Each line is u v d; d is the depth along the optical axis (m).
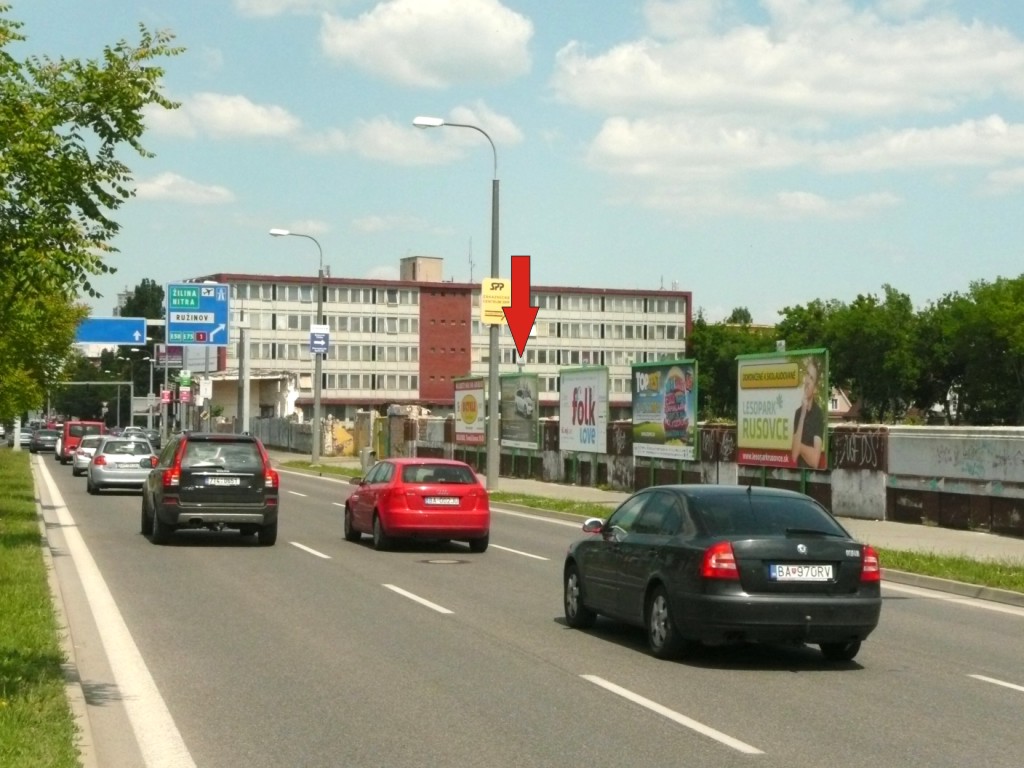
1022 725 9.41
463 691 10.39
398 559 21.58
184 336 61.97
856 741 8.79
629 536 13.12
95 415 166.00
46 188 10.64
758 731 9.06
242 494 23.19
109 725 9.09
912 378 98.75
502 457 52.00
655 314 118.06
